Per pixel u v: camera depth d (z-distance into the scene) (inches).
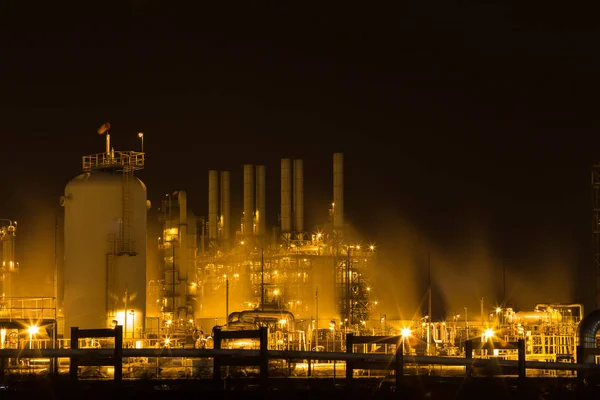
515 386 3772.1
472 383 3725.4
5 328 5541.3
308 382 3742.6
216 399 3432.6
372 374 4429.1
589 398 3636.8
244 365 3550.7
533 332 6919.3
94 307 6501.0
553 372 5088.6
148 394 3457.2
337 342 7214.6
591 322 5408.5
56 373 3986.2
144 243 6683.1
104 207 6545.3
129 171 6648.6
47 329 5910.4
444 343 6909.5
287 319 6742.1
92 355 3531.0
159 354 3518.7
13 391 3499.0
